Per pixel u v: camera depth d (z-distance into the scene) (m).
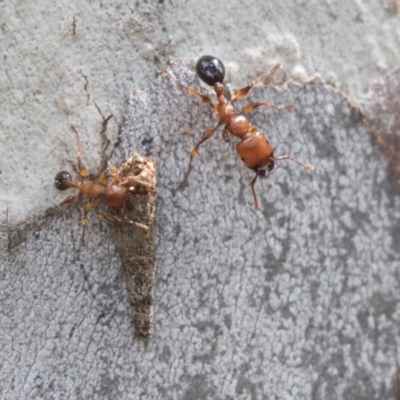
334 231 0.12
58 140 0.11
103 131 0.11
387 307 0.12
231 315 0.11
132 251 0.11
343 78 0.12
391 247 0.12
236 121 0.11
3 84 0.11
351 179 0.12
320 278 0.12
